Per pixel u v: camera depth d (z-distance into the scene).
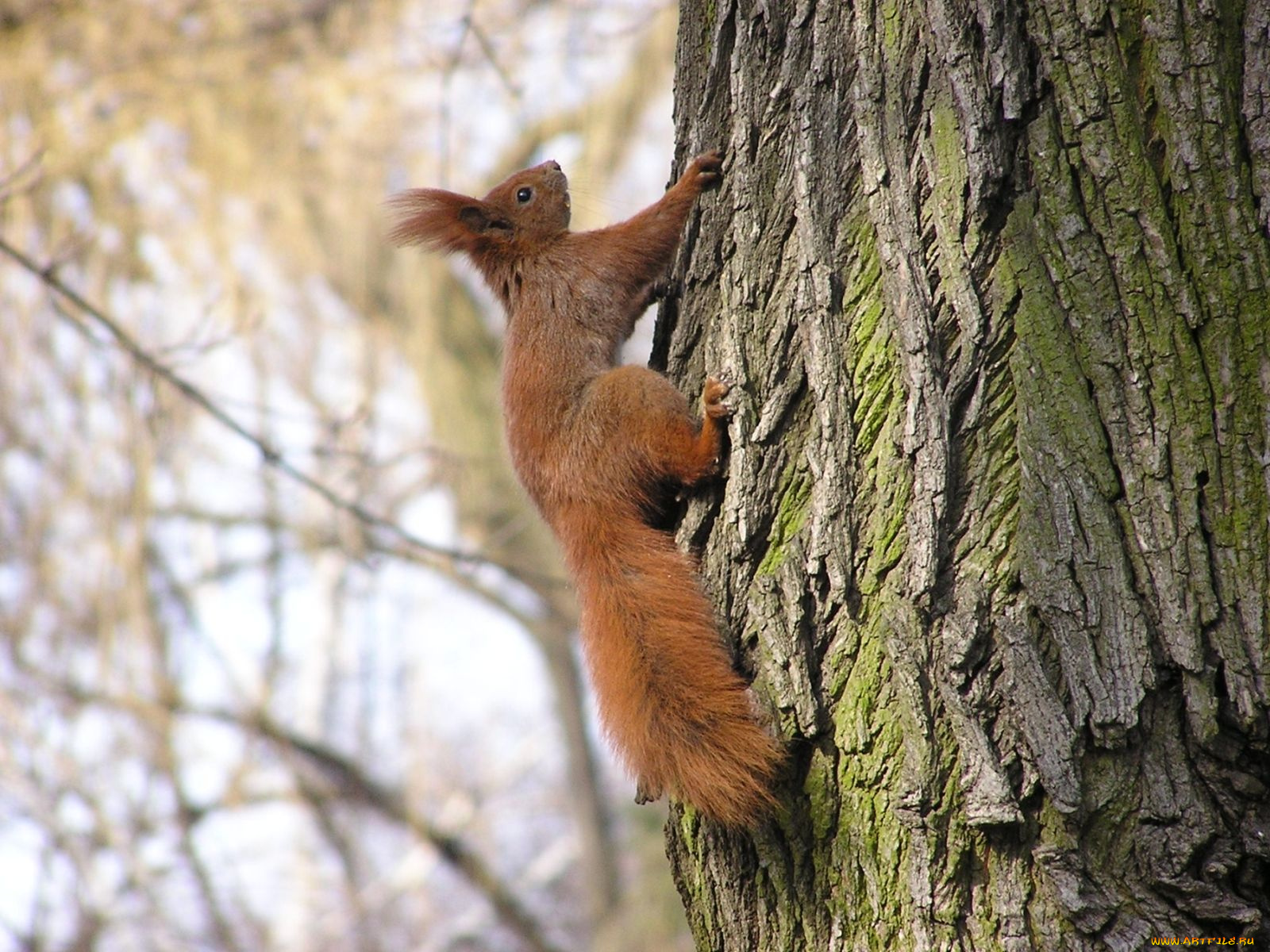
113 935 21.62
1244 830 4.72
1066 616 4.88
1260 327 4.79
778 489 5.62
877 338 5.39
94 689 19.59
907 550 5.19
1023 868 4.96
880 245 5.39
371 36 18.34
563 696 28.42
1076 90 5.03
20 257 11.09
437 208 9.20
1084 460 4.93
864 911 5.22
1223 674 4.71
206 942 23.16
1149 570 4.82
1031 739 4.88
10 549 18.09
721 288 6.12
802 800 5.43
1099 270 4.97
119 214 17.06
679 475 6.39
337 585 20.72
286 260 18.08
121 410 16.14
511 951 28.31
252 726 22.05
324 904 24.95
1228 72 4.88
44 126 17.22
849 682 5.29
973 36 5.23
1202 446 4.81
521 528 16.58
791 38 5.83
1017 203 5.13
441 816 26.19
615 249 8.32
